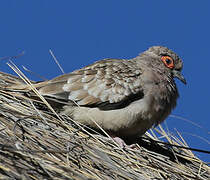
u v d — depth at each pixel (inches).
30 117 399.5
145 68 518.3
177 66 553.0
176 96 531.5
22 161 324.2
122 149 411.5
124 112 483.2
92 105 482.0
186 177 429.7
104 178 357.1
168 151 502.3
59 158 358.9
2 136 356.8
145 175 391.9
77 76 490.3
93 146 404.2
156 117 502.6
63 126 425.1
